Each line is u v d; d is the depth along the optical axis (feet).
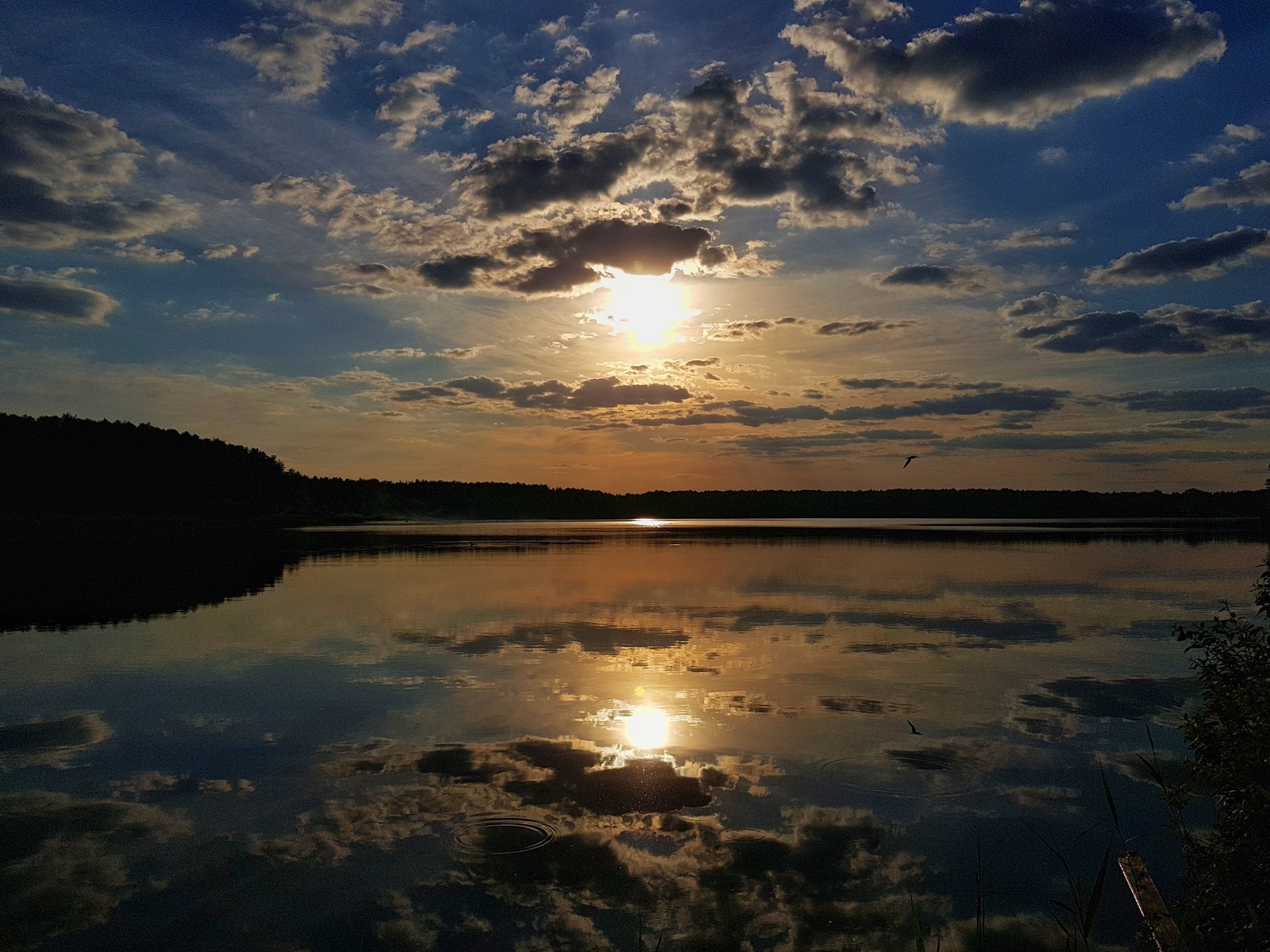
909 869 24.79
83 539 209.36
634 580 103.71
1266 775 18.02
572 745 35.96
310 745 35.91
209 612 75.66
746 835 27.04
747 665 51.93
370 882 23.91
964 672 50.21
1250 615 73.00
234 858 25.40
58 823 27.84
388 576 110.32
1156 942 19.57
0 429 346.74
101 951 20.47
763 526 363.97
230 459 416.26
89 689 45.73
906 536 233.14
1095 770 32.83
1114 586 96.07
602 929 21.61
